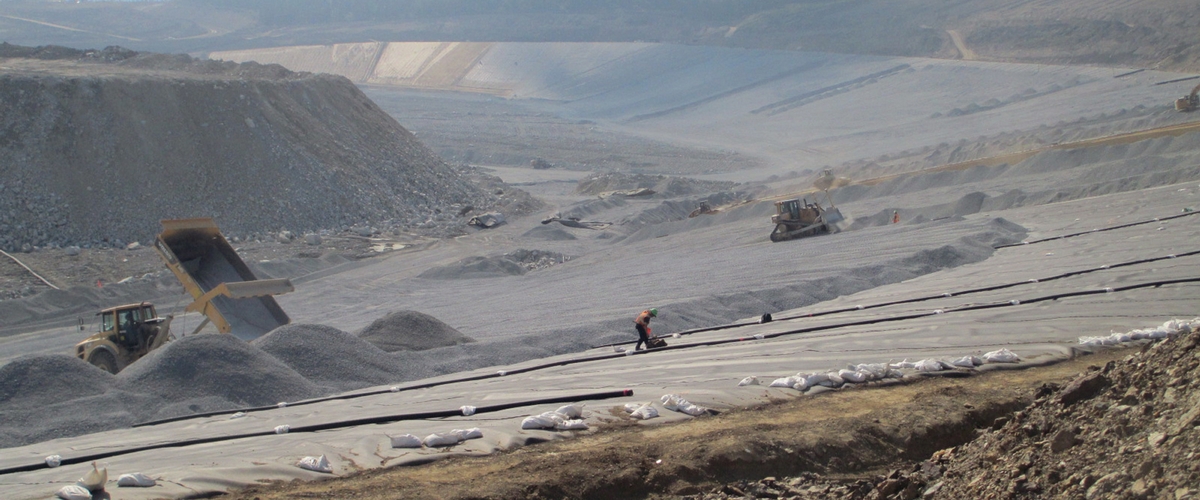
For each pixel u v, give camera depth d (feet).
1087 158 129.49
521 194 211.00
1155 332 38.73
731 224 142.20
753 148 339.77
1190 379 19.03
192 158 142.41
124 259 115.85
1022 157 147.23
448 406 35.63
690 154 333.62
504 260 126.21
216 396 41.98
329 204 151.84
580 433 28.84
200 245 71.67
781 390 33.04
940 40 463.01
